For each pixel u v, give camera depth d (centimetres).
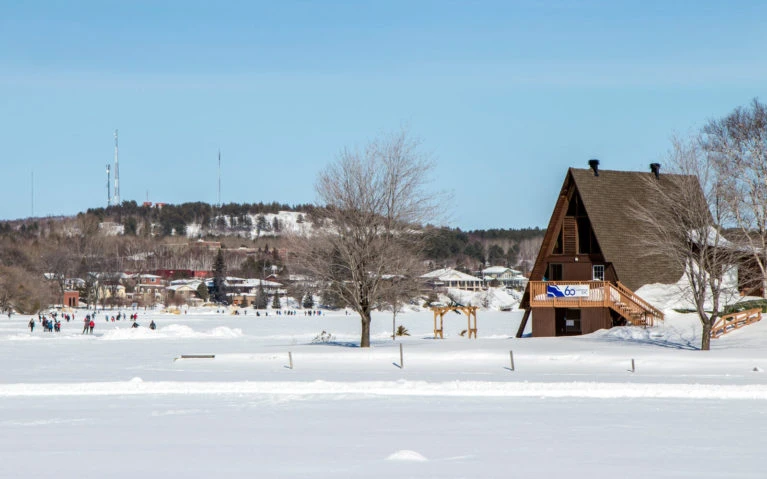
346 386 4944
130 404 4406
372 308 7981
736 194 8294
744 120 10056
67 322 18212
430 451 3181
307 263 7906
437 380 5319
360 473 2798
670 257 7438
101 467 2912
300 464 2950
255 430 3644
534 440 3388
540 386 4834
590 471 2825
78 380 5656
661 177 8994
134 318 19612
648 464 2933
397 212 7912
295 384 4997
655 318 8150
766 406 4216
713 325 7194
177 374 5997
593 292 8356
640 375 5544
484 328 14700
